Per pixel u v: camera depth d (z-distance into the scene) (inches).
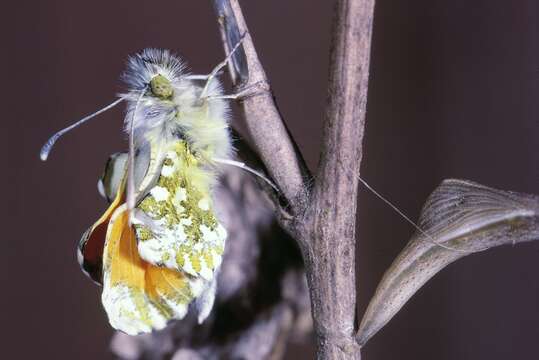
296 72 7.1
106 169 5.6
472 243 4.8
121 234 5.5
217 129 5.6
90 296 7.4
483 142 6.7
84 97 7.4
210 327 5.4
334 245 4.8
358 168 4.8
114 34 7.3
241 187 5.4
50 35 7.4
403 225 6.9
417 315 6.9
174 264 5.4
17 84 7.4
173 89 5.7
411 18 6.9
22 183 7.5
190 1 7.2
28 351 7.4
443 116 6.8
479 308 6.8
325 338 4.9
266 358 5.3
